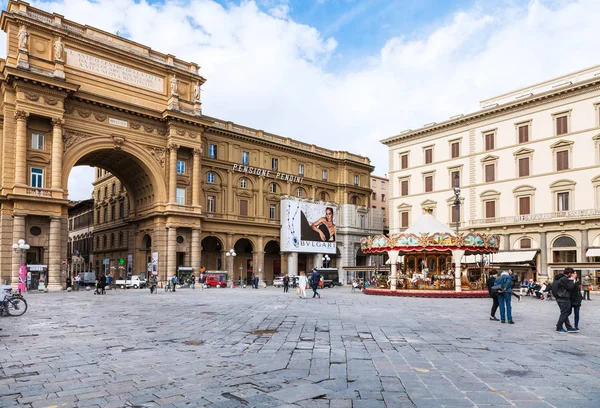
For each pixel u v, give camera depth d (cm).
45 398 712
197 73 5556
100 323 1658
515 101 5341
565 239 4916
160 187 5206
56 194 4253
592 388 766
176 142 5231
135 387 772
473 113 5744
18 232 4041
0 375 858
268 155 6700
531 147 5269
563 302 1432
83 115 4647
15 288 3962
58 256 4234
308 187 7219
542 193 5131
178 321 1719
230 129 6281
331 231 7125
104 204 7006
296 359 998
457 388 764
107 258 6819
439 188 6144
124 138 4925
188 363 959
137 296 3428
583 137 4850
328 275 6431
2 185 4084
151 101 5181
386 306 2442
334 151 7694
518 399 700
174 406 671
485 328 1529
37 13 4384
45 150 4312
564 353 1077
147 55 5203
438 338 1300
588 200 4762
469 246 3497
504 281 1697
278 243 6681
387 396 718
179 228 5294
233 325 1591
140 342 1226
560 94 5016
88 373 871
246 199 6400
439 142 6206
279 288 5556
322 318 1812
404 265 4206
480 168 5728
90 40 4691
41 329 1490
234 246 6562
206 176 5978
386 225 9919
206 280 5384
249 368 912
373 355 1046
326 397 714
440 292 3350
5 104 4122
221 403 684
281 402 688
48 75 4247
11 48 4181
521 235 5269
